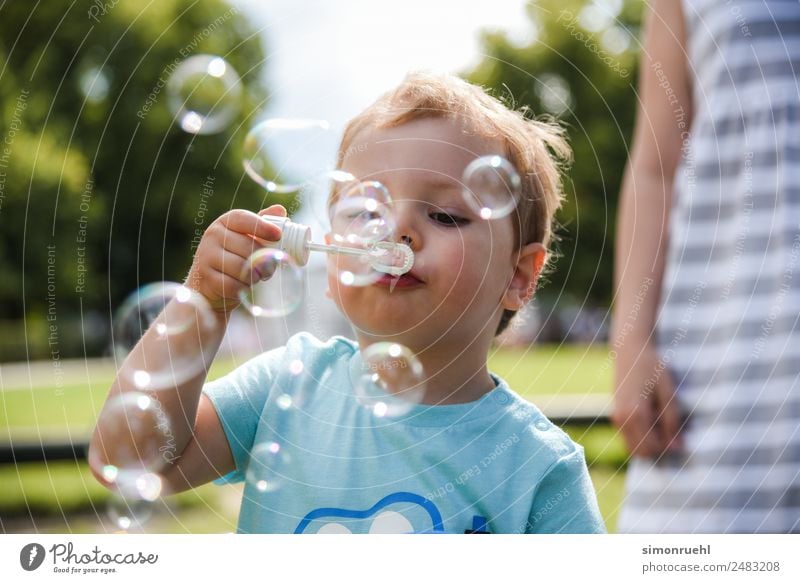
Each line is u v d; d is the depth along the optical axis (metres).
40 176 7.88
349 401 1.55
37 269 8.59
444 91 1.64
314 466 1.50
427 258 1.49
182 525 3.10
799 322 1.82
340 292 1.53
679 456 1.90
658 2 2.07
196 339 1.46
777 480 1.82
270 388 1.59
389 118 1.59
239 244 1.45
